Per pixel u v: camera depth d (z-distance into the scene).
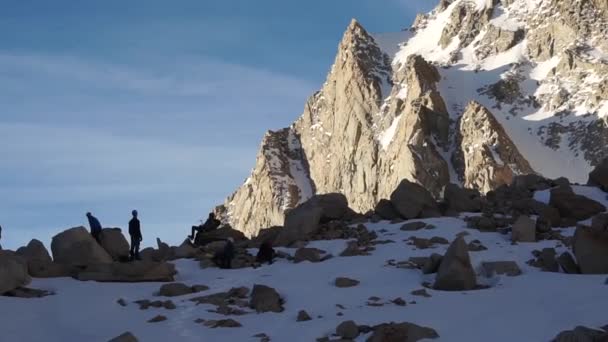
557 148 128.25
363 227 32.03
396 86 150.88
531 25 162.38
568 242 26.77
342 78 160.12
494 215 32.91
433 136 127.56
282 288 23.02
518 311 18.70
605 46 147.00
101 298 22.62
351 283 23.05
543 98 141.88
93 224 29.86
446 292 21.58
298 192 156.25
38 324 19.75
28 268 25.86
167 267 26.08
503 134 120.50
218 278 25.61
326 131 161.62
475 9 176.62
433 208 34.38
